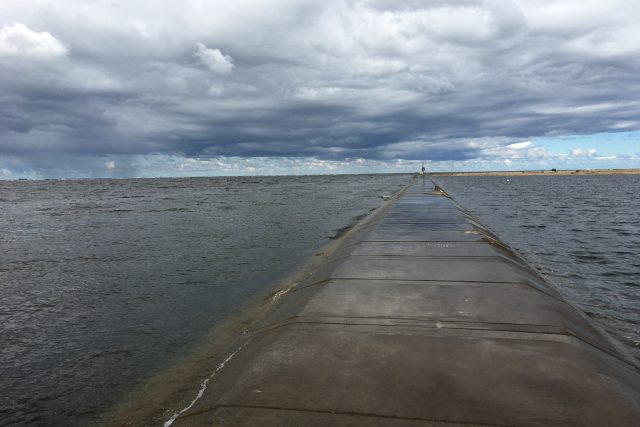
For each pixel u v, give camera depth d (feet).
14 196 166.40
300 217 81.76
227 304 26.61
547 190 221.87
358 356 13.15
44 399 15.17
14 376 17.07
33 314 25.03
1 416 14.08
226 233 59.26
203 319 23.82
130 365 17.87
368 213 89.97
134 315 24.68
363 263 26.43
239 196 158.61
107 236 56.44
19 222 73.72
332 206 109.91
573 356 12.92
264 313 24.25
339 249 39.86
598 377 11.59
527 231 67.41
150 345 20.13
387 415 9.83
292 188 244.01
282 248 47.06
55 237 55.72
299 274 34.40
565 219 84.84
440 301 18.52
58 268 37.27
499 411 9.89
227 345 19.69
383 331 15.17
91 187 276.00
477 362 12.52
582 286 34.32
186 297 28.25
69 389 15.85
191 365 17.53
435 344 13.91
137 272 35.65
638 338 22.74
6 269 36.94
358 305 18.22
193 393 14.57
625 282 35.55
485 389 10.93
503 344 13.84
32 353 19.39
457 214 53.62
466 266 25.04
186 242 51.26
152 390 15.38
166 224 69.56
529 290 20.18
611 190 220.64
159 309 25.73
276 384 11.53
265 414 10.09
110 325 23.08
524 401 10.32
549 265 42.34
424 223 45.34
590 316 26.58
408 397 10.61
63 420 13.82
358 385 11.29
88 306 26.50
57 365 18.06
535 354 13.04
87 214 87.61
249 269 36.63
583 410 9.91
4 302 27.35
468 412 9.87
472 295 19.30
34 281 32.71
